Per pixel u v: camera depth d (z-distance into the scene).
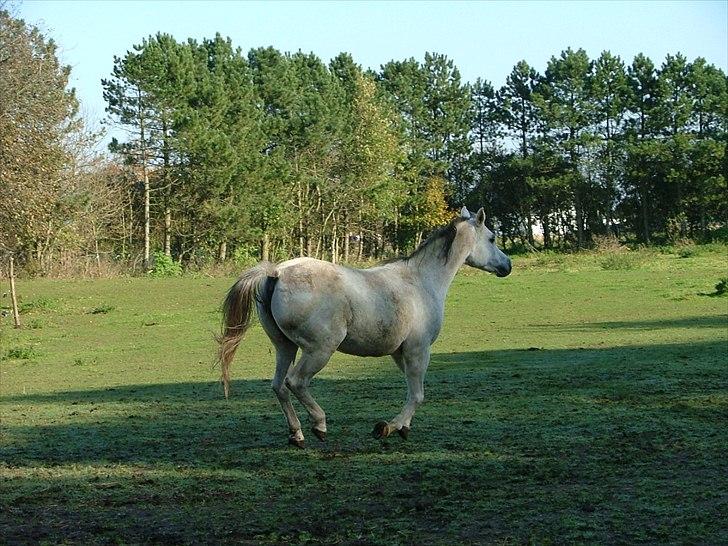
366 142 69.06
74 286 40.28
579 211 76.50
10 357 22.41
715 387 13.02
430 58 82.44
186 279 44.22
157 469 8.62
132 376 18.23
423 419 11.07
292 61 76.94
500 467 8.41
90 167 51.06
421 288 9.91
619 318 27.19
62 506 7.31
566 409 11.47
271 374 17.73
